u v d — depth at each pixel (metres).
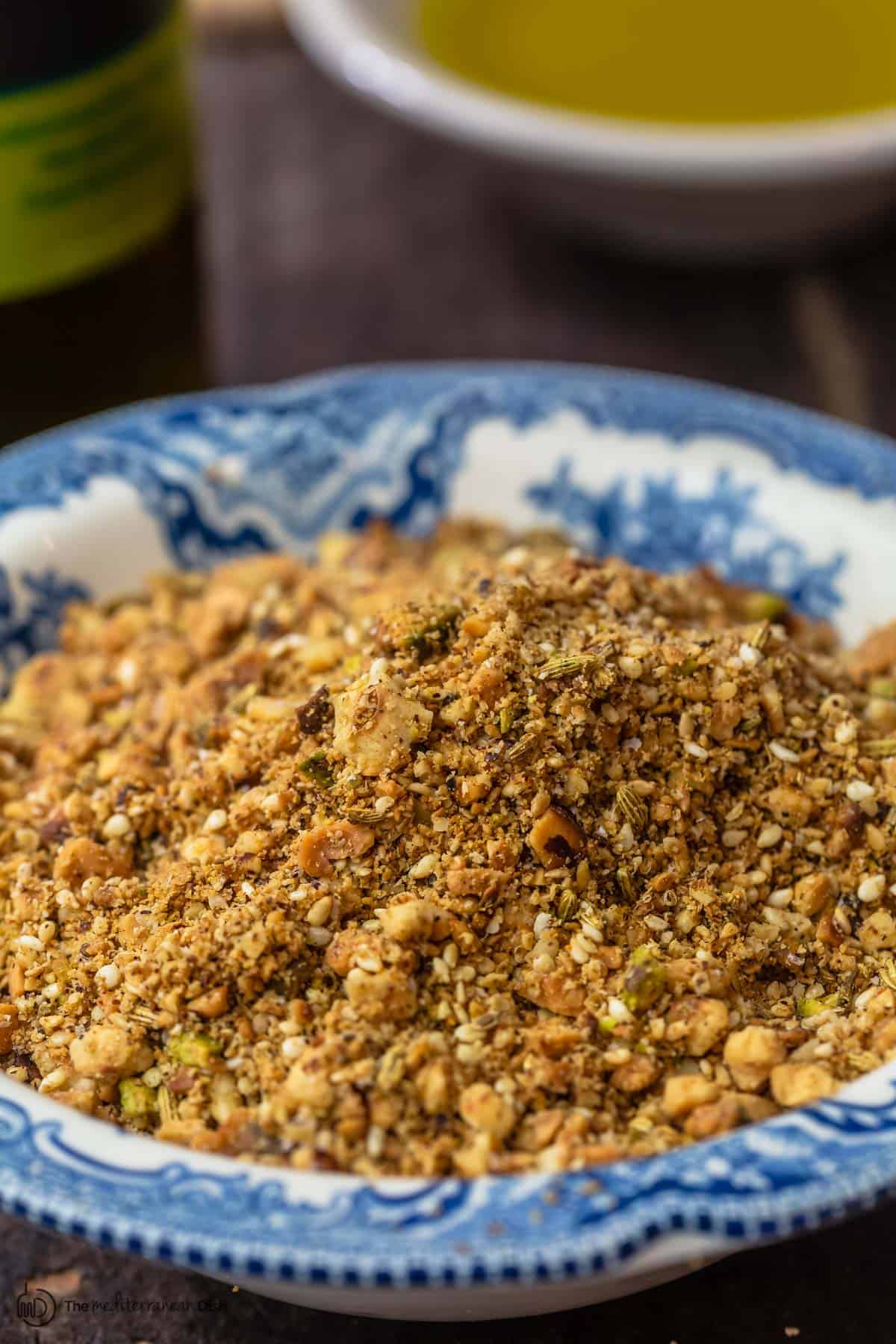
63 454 0.32
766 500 0.32
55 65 0.33
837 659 0.31
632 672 0.27
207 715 0.29
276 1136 0.25
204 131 0.45
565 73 0.41
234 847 0.27
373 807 0.27
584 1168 0.24
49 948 0.27
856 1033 0.26
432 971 0.26
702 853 0.27
